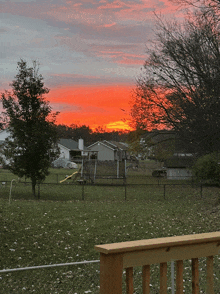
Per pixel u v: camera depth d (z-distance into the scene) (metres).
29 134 24.47
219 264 7.27
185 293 5.82
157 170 50.59
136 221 15.53
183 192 30.25
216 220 15.57
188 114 23.28
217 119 20.88
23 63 24.44
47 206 19.70
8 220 14.55
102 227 14.14
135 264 2.18
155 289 6.27
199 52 22.14
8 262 9.32
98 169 41.09
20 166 24.19
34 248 10.79
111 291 2.07
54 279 7.86
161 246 2.23
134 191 31.36
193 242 2.39
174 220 16.00
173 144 34.94
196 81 23.58
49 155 25.03
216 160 26.77
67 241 11.77
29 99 24.58
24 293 6.85
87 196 27.05
